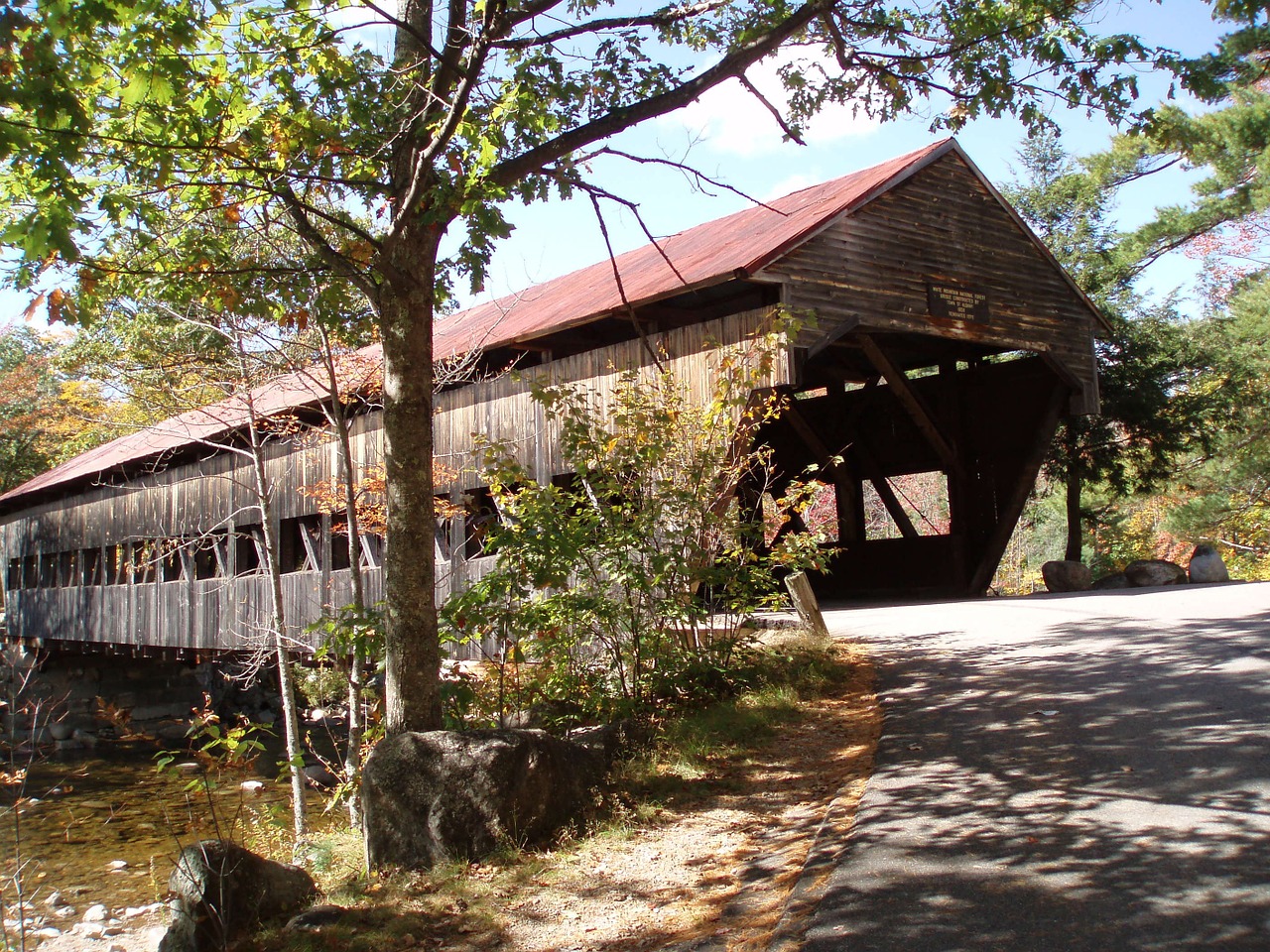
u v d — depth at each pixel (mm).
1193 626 8734
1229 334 23156
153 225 6414
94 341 12914
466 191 5707
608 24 6262
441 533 15719
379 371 10773
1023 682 7055
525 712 6980
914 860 4164
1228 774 4703
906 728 6238
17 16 4125
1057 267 16516
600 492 7480
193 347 11438
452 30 6020
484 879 4801
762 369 7812
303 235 6105
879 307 13883
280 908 4879
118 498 23844
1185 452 23547
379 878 5109
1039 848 4133
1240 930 3307
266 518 10500
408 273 5840
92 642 24453
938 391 18594
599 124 6223
